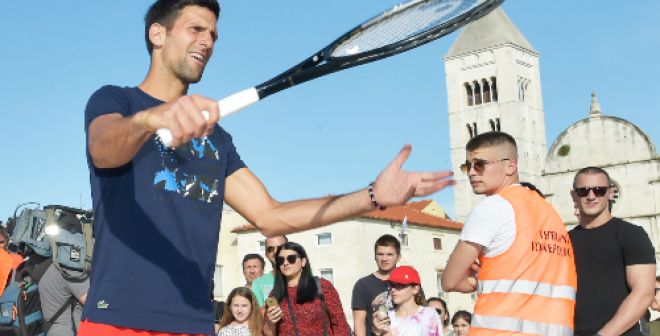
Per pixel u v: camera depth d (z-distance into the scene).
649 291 6.28
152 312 3.17
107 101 3.18
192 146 3.39
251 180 3.63
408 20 3.32
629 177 64.62
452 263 5.30
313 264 57.09
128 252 3.18
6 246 8.45
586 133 65.94
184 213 3.29
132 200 3.21
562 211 65.69
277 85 3.20
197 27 3.37
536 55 94.31
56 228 6.70
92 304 3.16
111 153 2.71
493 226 5.16
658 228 63.31
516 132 89.12
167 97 3.40
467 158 5.51
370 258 57.25
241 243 59.03
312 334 8.84
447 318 15.01
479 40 91.81
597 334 6.14
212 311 3.37
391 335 8.63
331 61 3.25
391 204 3.07
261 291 10.75
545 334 5.07
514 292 5.11
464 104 91.75
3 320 7.41
